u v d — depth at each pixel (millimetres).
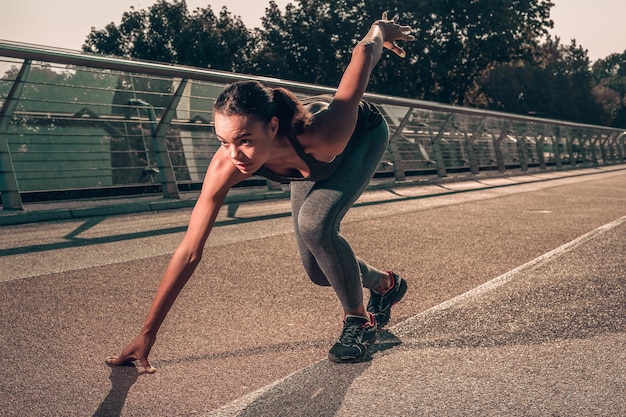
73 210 8352
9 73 8047
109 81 9789
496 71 61406
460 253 6199
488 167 21266
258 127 2404
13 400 2631
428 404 2602
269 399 2652
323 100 2871
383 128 3127
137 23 53969
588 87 69812
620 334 3570
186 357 3174
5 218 7684
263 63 48719
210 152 11469
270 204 10234
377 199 11469
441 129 17859
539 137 26109
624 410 2555
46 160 9070
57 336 3492
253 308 4105
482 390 2750
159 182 10398
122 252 6020
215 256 5863
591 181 17844
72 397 2670
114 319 3834
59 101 9227
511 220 8703
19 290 4523
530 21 50812
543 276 5121
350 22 48844
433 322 3789
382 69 49531
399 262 5746
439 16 48812
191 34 50625
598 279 5008
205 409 2555
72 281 4816
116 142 9914
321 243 3008
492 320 3838
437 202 11086
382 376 2918
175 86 10633
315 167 2781
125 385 2803
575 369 3012
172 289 2924
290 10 50719
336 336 3557
